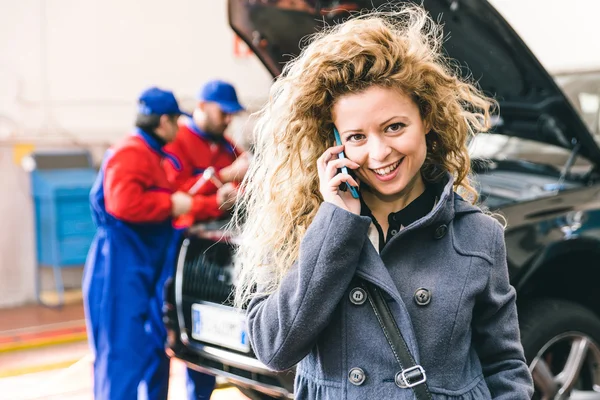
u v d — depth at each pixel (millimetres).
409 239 1265
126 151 3025
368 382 1222
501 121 3154
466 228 1294
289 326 1212
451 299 1229
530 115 3020
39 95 5590
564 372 2631
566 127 2957
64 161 5625
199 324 2723
